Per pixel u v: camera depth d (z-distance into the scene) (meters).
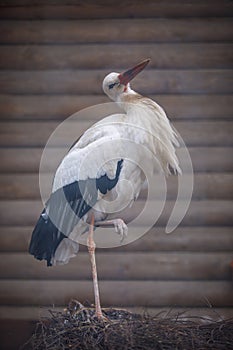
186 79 7.49
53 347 5.14
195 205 7.45
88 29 7.51
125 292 7.42
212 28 7.48
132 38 7.50
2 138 7.51
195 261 7.44
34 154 7.52
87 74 7.53
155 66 7.50
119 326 5.30
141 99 5.92
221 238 7.43
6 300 7.44
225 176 7.46
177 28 7.49
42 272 7.46
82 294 7.43
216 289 7.41
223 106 7.49
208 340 5.27
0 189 7.48
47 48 7.52
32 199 7.48
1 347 6.73
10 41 7.50
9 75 7.52
